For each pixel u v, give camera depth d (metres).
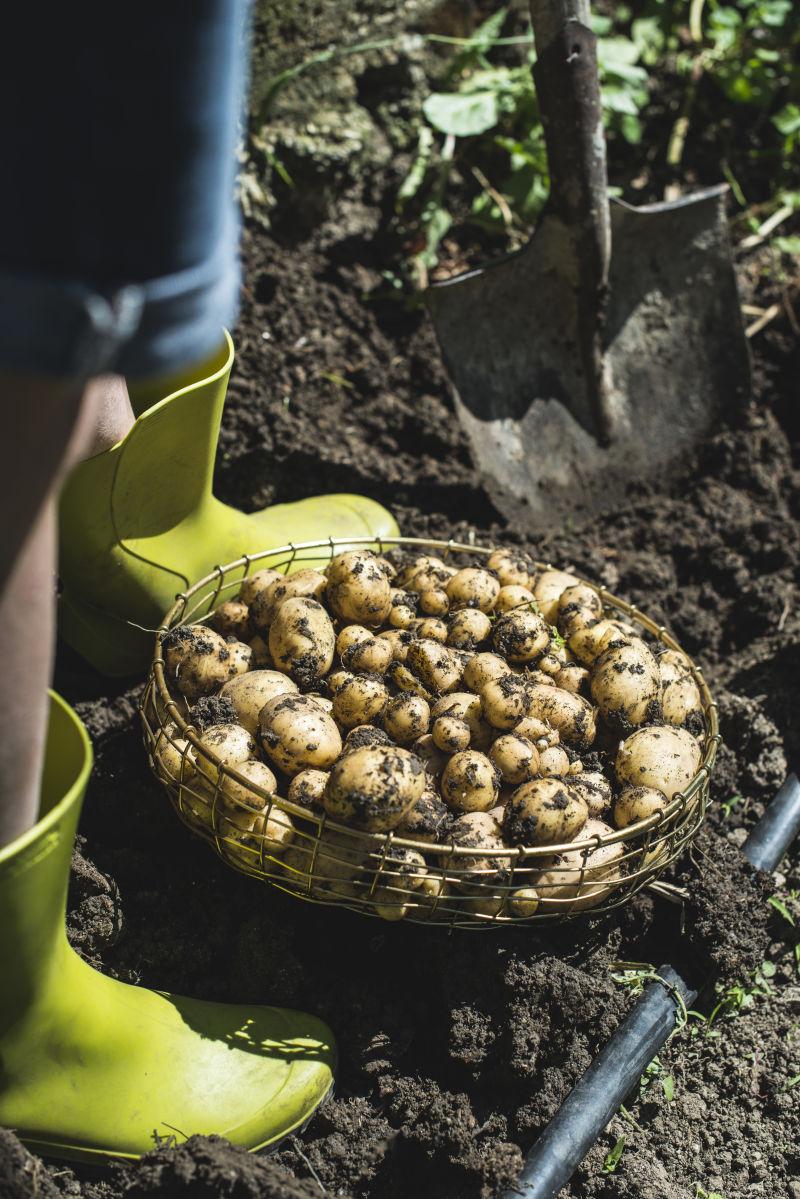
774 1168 1.47
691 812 1.46
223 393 1.63
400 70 2.47
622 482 2.22
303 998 1.49
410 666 1.52
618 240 2.09
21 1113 1.26
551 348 2.11
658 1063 1.53
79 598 1.73
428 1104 1.41
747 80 2.67
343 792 1.28
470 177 2.54
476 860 1.32
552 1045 1.46
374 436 2.23
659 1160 1.46
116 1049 1.28
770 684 1.97
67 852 1.12
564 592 1.66
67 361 0.75
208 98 0.78
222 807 1.37
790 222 2.64
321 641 1.50
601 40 2.50
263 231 2.29
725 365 2.24
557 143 1.88
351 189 2.42
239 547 1.82
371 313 2.34
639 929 1.59
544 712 1.47
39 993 1.19
